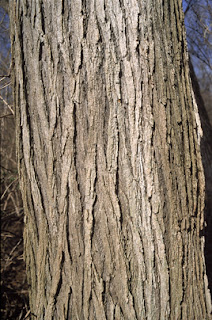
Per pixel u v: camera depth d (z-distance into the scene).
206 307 1.75
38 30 1.65
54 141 1.67
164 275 1.62
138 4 1.60
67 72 1.62
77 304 1.66
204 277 1.77
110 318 1.63
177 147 1.66
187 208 1.69
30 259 1.84
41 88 1.67
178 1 1.79
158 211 1.61
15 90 1.78
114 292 1.63
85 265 1.63
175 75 1.69
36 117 1.71
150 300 1.62
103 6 1.58
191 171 1.72
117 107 1.59
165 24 1.67
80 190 1.64
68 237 1.66
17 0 1.70
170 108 1.65
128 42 1.59
